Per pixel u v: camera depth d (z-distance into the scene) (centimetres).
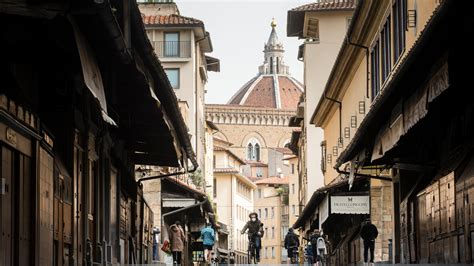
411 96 1970
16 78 1446
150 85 2056
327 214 4119
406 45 3108
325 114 6125
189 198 4691
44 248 1541
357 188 4166
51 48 1459
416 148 2658
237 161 15450
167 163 3512
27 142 1430
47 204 1573
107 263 2420
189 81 8300
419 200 2558
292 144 9462
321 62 6894
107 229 2478
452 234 1975
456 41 1545
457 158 2075
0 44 1367
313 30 7188
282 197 16175
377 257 3862
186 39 8306
